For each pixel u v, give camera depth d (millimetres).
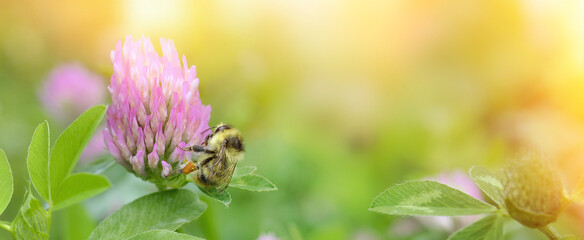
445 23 926
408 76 934
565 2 793
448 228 480
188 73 351
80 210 431
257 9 878
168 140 346
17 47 1150
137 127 346
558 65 796
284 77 949
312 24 988
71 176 346
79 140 348
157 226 339
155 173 348
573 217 450
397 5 982
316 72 984
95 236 337
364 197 699
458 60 892
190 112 348
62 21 1167
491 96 822
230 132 409
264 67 729
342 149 841
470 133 806
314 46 989
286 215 661
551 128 689
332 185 728
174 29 644
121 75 348
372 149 872
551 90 793
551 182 314
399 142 831
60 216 516
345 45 995
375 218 670
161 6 642
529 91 805
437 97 865
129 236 338
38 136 344
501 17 860
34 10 1206
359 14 1003
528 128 713
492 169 730
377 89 943
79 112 736
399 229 505
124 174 477
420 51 938
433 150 807
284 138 772
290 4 943
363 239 621
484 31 872
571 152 623
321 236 547
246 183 360
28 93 979
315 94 957
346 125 908
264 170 720
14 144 764
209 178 353
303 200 708
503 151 758
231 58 657
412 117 854
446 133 807
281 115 817
